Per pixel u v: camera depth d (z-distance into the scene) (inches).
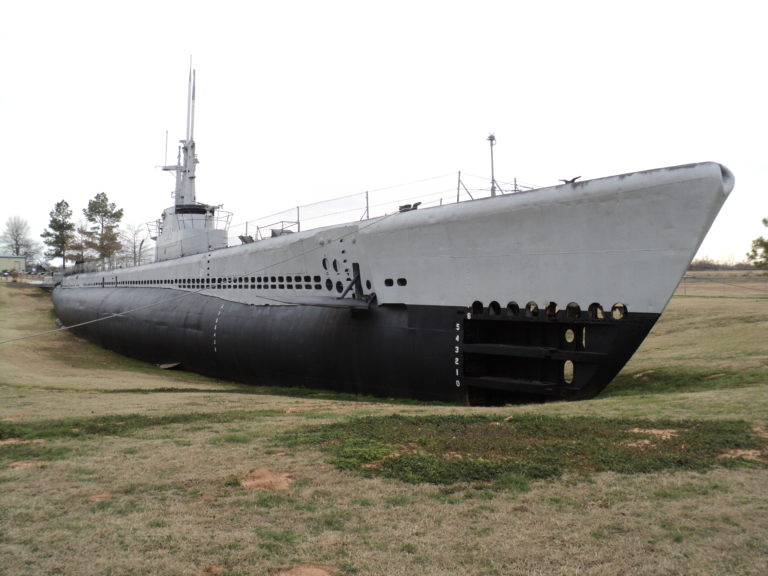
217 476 224.5
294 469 231.0
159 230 1098.1
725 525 172.7
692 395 352.2
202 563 155.9
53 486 215.8
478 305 441.7
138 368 804.6
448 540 167.9
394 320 496.4
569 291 395.9
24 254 4306.1
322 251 567.5
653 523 175.6
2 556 160.6
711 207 337.1
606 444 253.0
